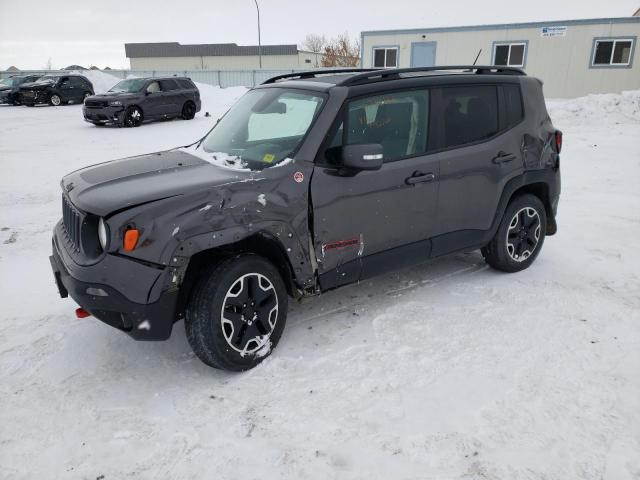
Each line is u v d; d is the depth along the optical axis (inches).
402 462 97.8
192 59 2881.4
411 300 165.8
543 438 103.1
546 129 182.9
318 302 165.8
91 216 117.0
